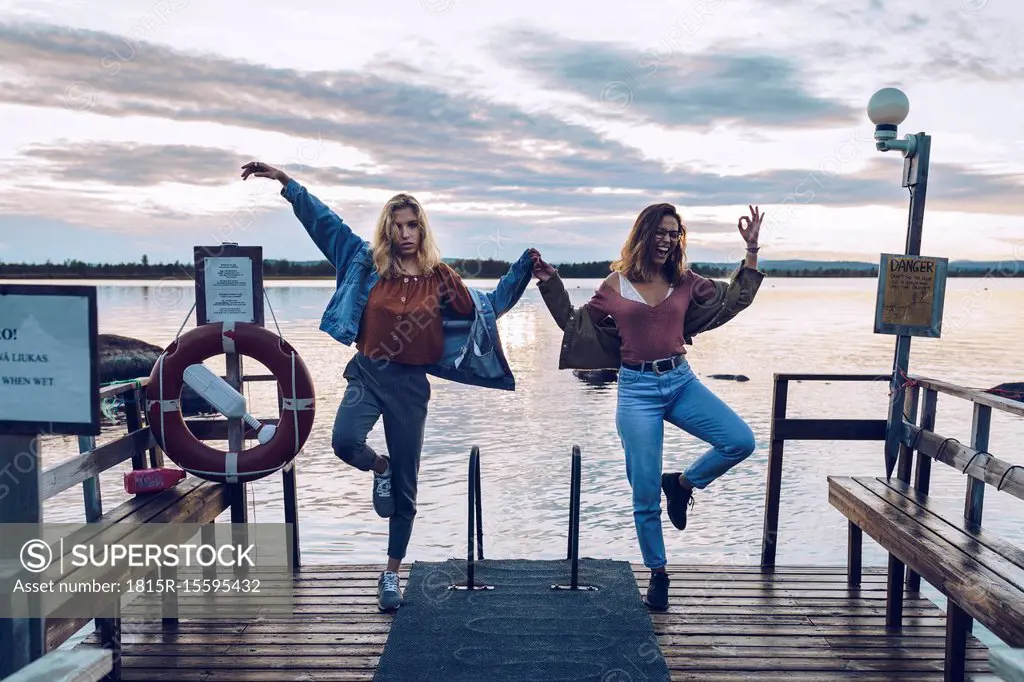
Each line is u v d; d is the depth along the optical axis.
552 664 2.87
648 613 3.39
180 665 2.99
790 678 2.90
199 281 3.64
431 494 8.80
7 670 2.26
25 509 2.52
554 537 7.14
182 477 3.59
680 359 3.42
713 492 8.96
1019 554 2.75
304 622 3.37
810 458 10.73
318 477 9.55
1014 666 1.95
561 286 3.46
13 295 2.52
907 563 2.99
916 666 3.03
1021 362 23.89
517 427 13.38
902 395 4.03
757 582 3.91
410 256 3.30
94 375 2.54
